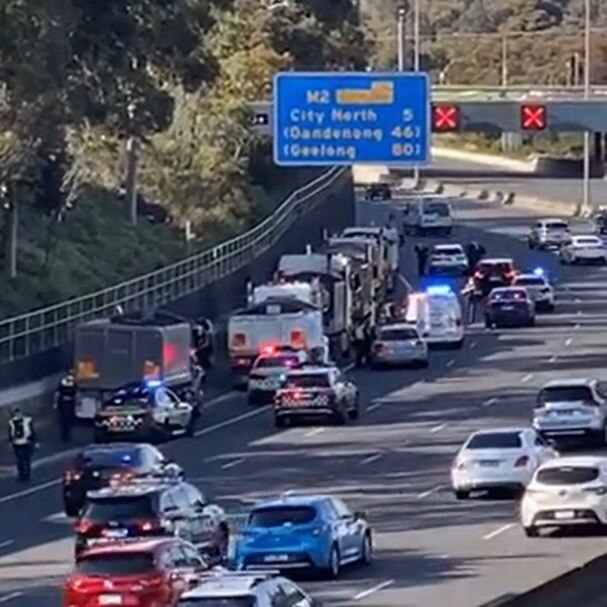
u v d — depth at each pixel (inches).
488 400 3668.8
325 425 3452.3
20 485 2965.1
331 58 6240.2
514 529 2345.0
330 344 4266.7
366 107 2551.7
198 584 1518.2
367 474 2888.8
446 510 2539.4
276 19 6008.9
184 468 3006.9
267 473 2928.2
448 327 4490.7
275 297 4065.0
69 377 3442.4
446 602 1814.7
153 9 4028.1
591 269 6259.8
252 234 5172.2
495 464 2615.7
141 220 5226.4
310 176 6560.0
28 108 3612.2
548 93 4968.0
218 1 4237.2
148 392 3312.0
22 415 3048.7
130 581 1701.5
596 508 2255.2
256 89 5629.9
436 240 6948.8
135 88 3988.7
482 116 3924.7
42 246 4473.4
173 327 3444.9
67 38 3572.8
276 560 1998.0
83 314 3909.9
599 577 1145.4
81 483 2573.8
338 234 5782.5
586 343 4532.5
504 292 4913.9
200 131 5329.7
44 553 2294.5
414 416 3508.9
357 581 1987.0
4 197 4079.7
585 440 3115.2
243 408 3740.2
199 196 5329.7
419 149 2556.6
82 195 4943.4
